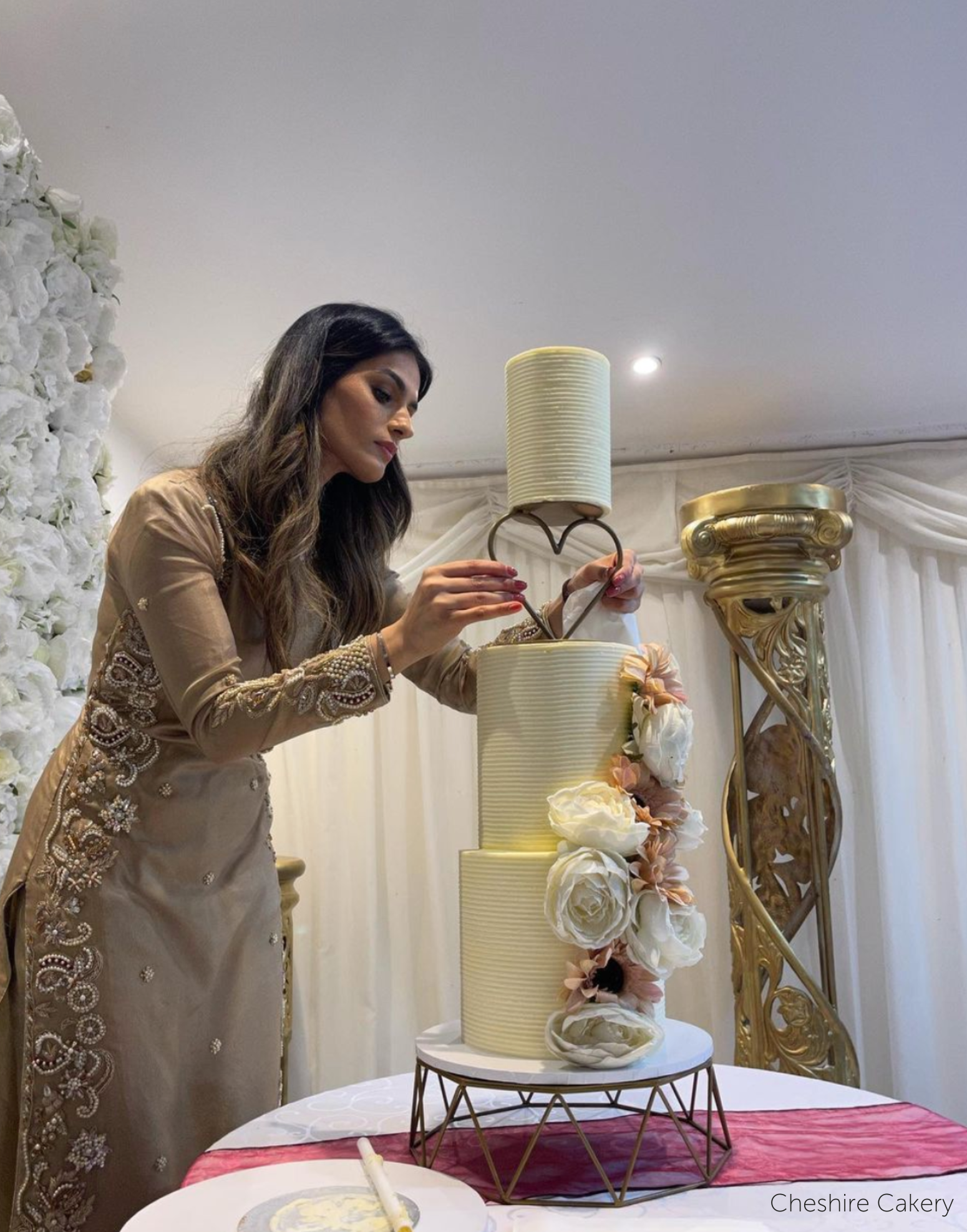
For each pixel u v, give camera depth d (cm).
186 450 332
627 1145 103
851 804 330
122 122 213
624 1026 94
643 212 243
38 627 184
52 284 191
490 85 206
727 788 298
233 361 290
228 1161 100
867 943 324
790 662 289
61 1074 123
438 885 342
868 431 342
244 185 231
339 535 156
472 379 307
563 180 233
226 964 134
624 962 98
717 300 274
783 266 262
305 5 188
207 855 133
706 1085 125
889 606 340
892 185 235
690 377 308
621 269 262
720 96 211
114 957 126
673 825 104
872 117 216
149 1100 125
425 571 115
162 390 302
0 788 170
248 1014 135
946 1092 314
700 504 299
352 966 340
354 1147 104
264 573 133
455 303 273
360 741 355
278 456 135
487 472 365
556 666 106
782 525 285
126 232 244
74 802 131
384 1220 78
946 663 334
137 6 187
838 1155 99
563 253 256
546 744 106
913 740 332
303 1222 78
